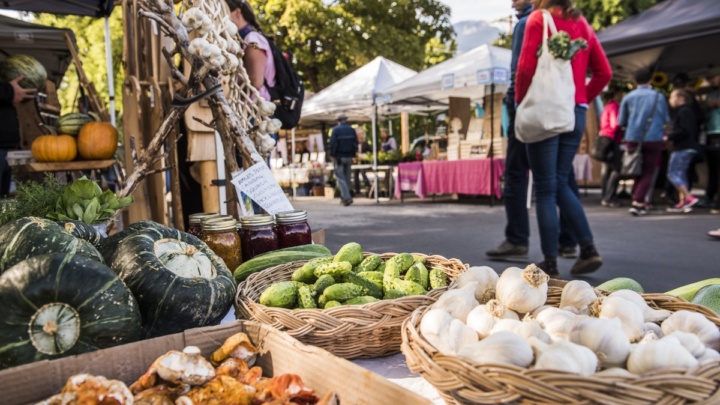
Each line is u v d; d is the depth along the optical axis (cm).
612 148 1136
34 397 121
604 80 479
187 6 291
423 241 773
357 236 846
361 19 2361
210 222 247
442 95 1574
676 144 1011
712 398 101
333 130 1419
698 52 1232
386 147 1886
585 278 517
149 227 187
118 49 2147
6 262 159
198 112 361
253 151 290
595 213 1034
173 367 123
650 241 715
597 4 1920
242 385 125
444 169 1323
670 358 111
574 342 121
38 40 771
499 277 163
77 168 459
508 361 112
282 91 442
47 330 130
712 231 729
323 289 187
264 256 239
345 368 122
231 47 301
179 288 164
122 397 110
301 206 1449
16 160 527
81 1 618
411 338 132
